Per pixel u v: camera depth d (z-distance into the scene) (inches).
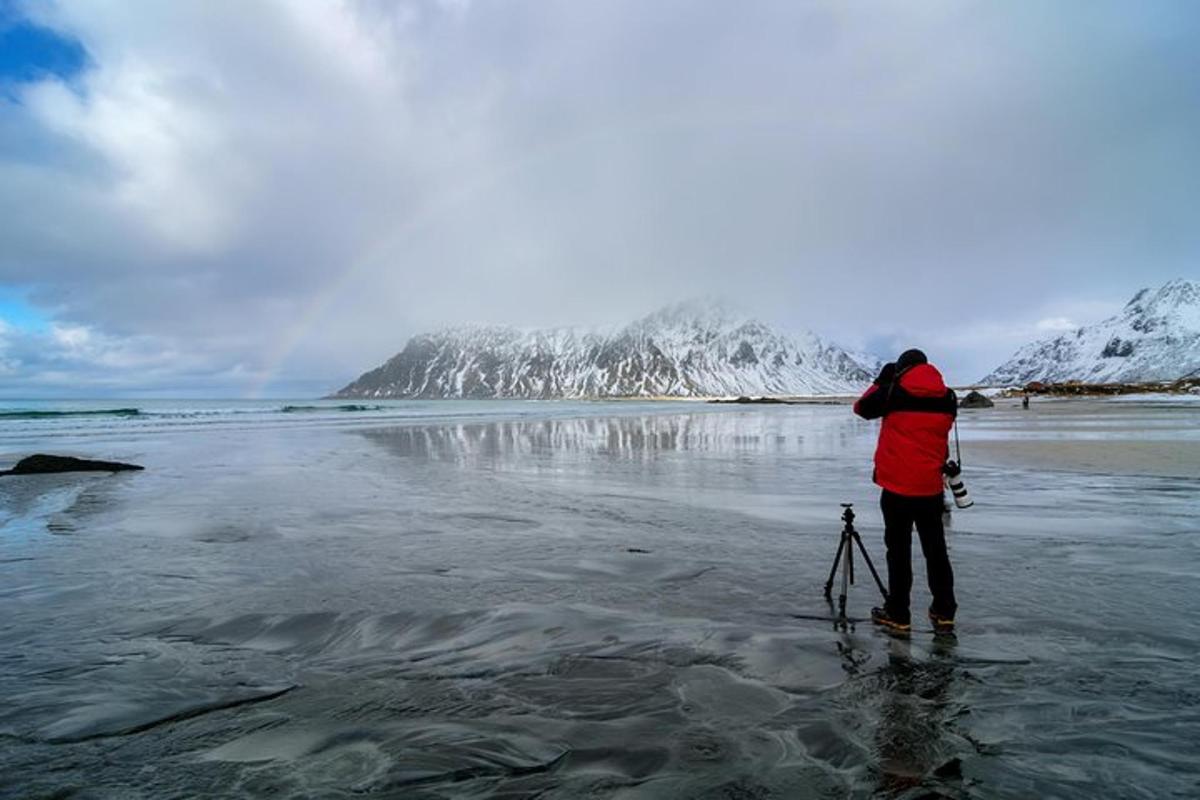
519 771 143.3
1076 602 260.5
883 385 245.6
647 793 134.3
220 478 748.6
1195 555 340.5
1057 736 155.6
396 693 185.2
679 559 348.2
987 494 563.8
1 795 134.7
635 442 1357.0
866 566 331.9
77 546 393.1
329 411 3843.5
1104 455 889.5
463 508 530.3
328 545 391.2
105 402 7775.6
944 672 194.2
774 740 155.9
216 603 274.4
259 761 148.9
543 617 250.8
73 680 196.4
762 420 2682.1
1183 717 164.6
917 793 133.3
